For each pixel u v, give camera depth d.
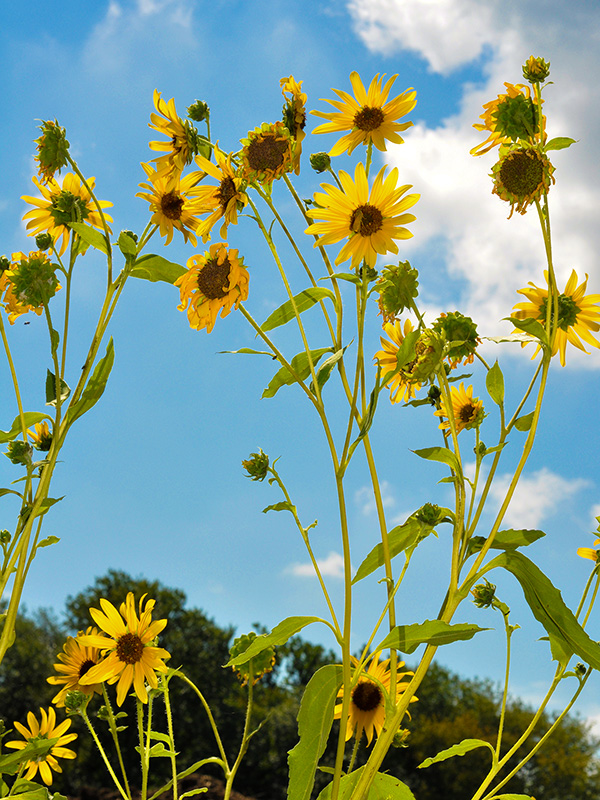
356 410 0.97
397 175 0.97
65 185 1.09
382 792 1.04
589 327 1.04
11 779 1.20
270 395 1.03
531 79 1.00
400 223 0.97
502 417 1.02
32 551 1.00
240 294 1.00
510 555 0.98
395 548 1.01
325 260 1.02
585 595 1.10
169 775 3.89
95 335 1.02
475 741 1.05
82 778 3.67
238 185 0.99
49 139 1.01
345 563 0.95
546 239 0.99
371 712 1.10
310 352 1.02
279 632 0.96
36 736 1.20
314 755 0.96
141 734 1.17
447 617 0.97
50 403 1.01
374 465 0.99
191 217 1.07
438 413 1.10
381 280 1.00
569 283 1.05
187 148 1.01
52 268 1.02
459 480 1.00
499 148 1.01
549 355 0.99
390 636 0.95
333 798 0.94
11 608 0.98
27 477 1.00
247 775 4.27
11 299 1.09
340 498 0.96
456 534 1.00
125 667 1.09
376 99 1.03
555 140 1.00
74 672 1.21
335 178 1.05
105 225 1.03
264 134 0.98
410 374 1.04
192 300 1.02
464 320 1.02
